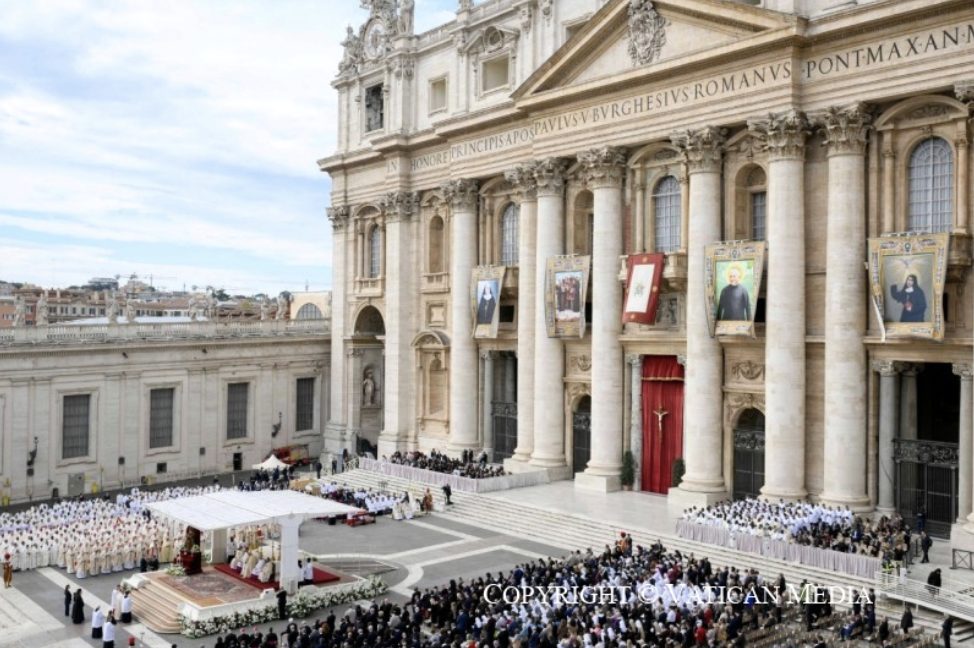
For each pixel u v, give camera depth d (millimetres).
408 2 62531
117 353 58594
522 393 53219
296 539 33344
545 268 50969
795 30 38656
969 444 35969
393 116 63531
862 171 38625
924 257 36062
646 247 47219
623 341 48062
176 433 61781
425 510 47250
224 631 30812
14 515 47000
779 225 40281
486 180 56688
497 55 55594
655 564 32031
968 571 32281
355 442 66688
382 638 26047
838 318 38562
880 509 38438
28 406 54906
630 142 46438
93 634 30453
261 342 66125
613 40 47062
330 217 68938
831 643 26375
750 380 42969
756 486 43062
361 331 67438
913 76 36500
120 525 41594
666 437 46938
